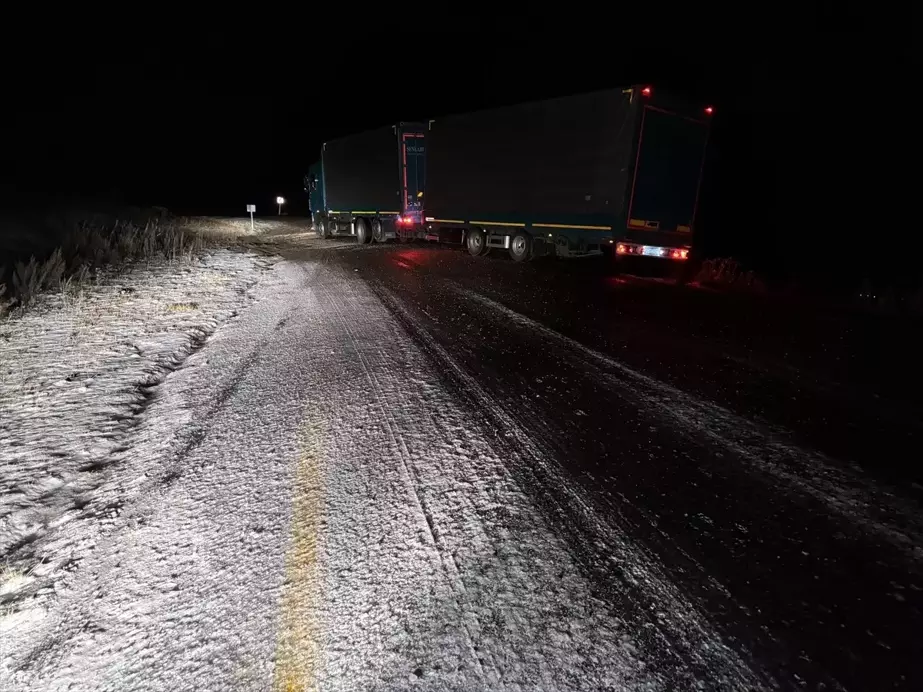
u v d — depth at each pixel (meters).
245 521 3.78
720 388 6.04
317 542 3.51
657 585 3.06
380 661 2.62
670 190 13.70
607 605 2.93
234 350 7.92
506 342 7.94
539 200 15.36
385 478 4.26
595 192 13.69
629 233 13.30
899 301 11.65
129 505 4.05
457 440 4.85
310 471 4.39
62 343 8.24
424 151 20.70
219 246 23.05
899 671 2.48
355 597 3.04
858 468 4.30
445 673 2.54
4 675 2.67
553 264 16.59
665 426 5.08
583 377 6.43
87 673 2.65
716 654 2.60
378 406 5.65
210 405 5.87
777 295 12.66
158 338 8.59
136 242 18.36
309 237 31.06
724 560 3.26
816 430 4.97
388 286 12.91
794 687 2.41
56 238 20.09
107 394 6.29
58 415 5.72
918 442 4.73
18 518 3.98
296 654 2.68
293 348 7.88
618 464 4.39
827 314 9.89
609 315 9.69
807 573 3.14
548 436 4.89
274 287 13.35
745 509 3.77
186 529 3.73
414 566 3.27
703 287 13.39
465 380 6.35
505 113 15.98
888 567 3.19
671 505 3.82
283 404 5.81
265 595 3.07
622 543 3.43
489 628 2.79
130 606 3.07
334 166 26.22
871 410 5.41
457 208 18.50
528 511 3.78
